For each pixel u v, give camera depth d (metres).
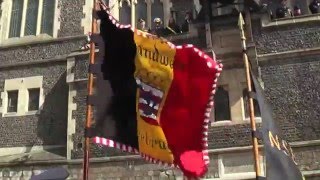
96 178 14.15
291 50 14.37
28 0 18.72
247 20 14.53
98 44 8.77
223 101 14.27
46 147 15.76
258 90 8.57
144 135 8.46
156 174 13.74
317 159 12.95
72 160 14.61
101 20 8.99
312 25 14.59
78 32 17.44
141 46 8.92
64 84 16.58
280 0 17.50
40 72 17.05
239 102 14.00
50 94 16.59
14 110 16.89
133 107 8.59
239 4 14.77
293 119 13.60
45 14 18.30
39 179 7.41
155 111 8.69
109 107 8.38
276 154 7.97
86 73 15.69
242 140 13.52
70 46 17.25
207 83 8.86
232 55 14.36
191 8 18.06
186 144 8.57
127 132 8.38
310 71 14.07
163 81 8.87
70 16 17.81
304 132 13.38
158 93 8.80
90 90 8.39
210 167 13.36
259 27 14.80
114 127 8.30
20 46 17.72
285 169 7.97
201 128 8.66
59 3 18.12
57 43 17.44
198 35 14.91
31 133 16.16
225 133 13.71
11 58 17.64
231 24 14.63
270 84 14.13
